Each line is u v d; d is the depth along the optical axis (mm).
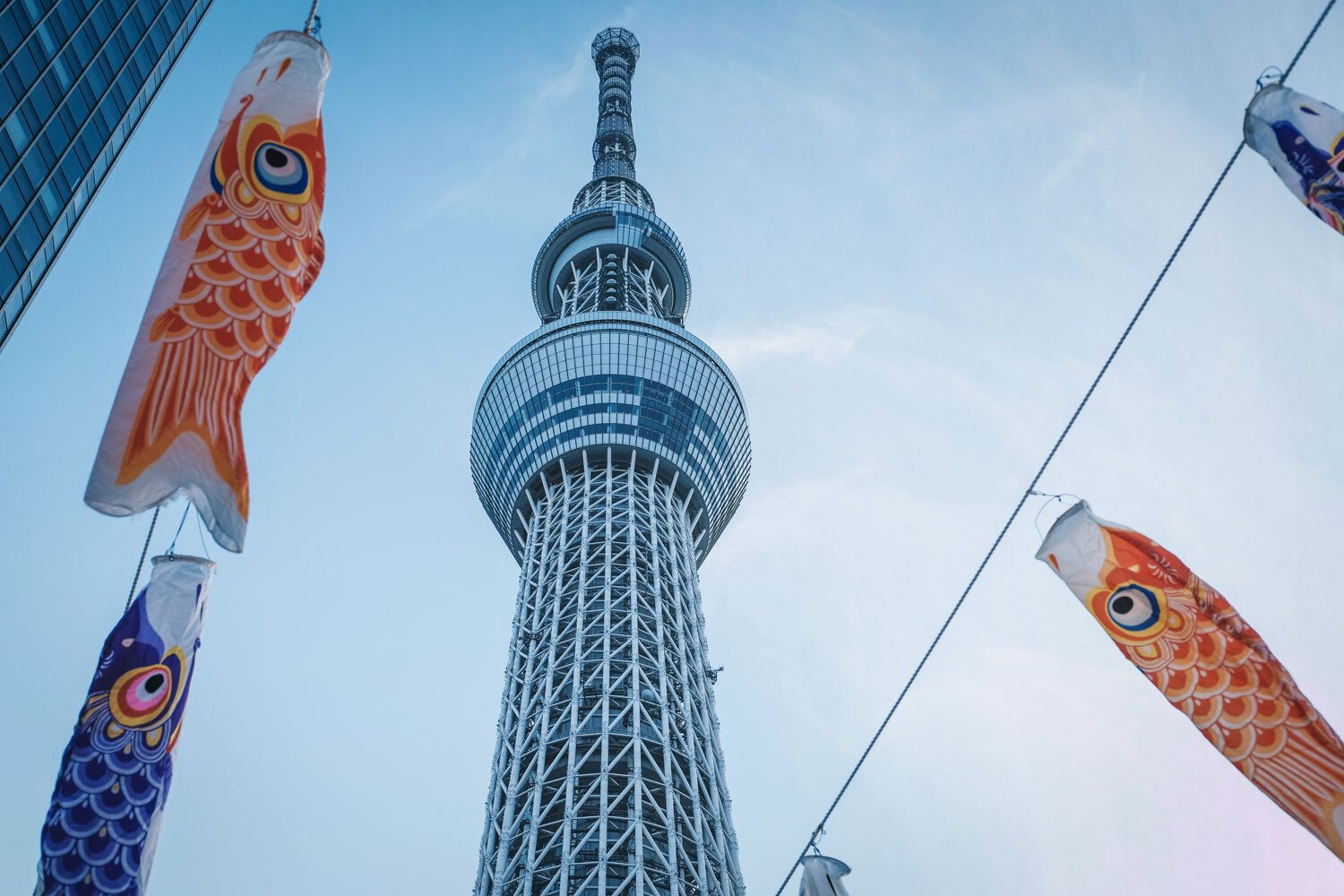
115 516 20438
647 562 130375
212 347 21828
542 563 132875
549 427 147375
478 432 159250
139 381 21344
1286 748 26500
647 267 183250
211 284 22078
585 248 180625
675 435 147750
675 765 108188
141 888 20719
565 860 96750
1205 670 27656
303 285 23000
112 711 21859
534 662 121250
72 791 20969
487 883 100875
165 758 21984
